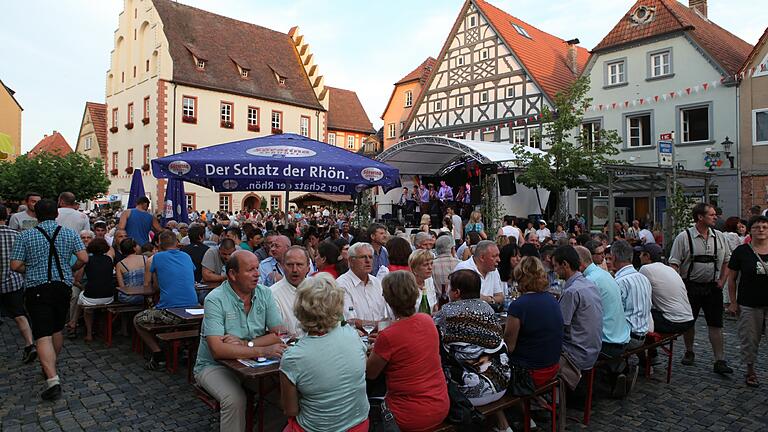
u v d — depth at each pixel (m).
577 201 22.83
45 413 4.88
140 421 4.73
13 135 30.16
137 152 35.12
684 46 20.50
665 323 5.95
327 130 43.41
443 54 29.14
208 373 3.96
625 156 22.02
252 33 39.94
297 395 3.03
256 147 7.76
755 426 4.83
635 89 21.80
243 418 3.82
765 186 18.55
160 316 6.08
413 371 3.39
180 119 33.28
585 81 15.87
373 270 7.38
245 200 35.38
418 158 20.80
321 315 3.00
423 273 5.26
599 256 6.53
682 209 12.93
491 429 4.32
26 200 8.19
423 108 30.19
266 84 38.00
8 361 6.45
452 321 4.07
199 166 7.14
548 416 4.93
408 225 20.69
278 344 3.97
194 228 8.08
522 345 4.34
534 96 25.33
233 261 4.01
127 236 8.98
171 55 33.75
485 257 6.05
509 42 26.16
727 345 7.69
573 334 4.75
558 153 15.52
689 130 20.83
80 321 8.52
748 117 18.91
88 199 28.41
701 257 6.32
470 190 19.44
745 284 5.80
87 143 43.50
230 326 4.01
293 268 4.77
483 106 27.36
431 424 3.39
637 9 22.02
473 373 3.99
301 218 23.55
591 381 4.88
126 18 36.62
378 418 3.50
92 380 5.79
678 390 5.77
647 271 6.16
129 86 36.16
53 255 5.32
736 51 22.34
